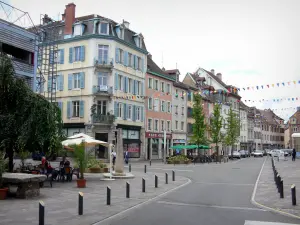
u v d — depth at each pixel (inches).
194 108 1806.1
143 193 552.7
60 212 386.3
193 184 703.1
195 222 351.6
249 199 506.3
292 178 820.0
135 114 1712.6
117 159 818.8
